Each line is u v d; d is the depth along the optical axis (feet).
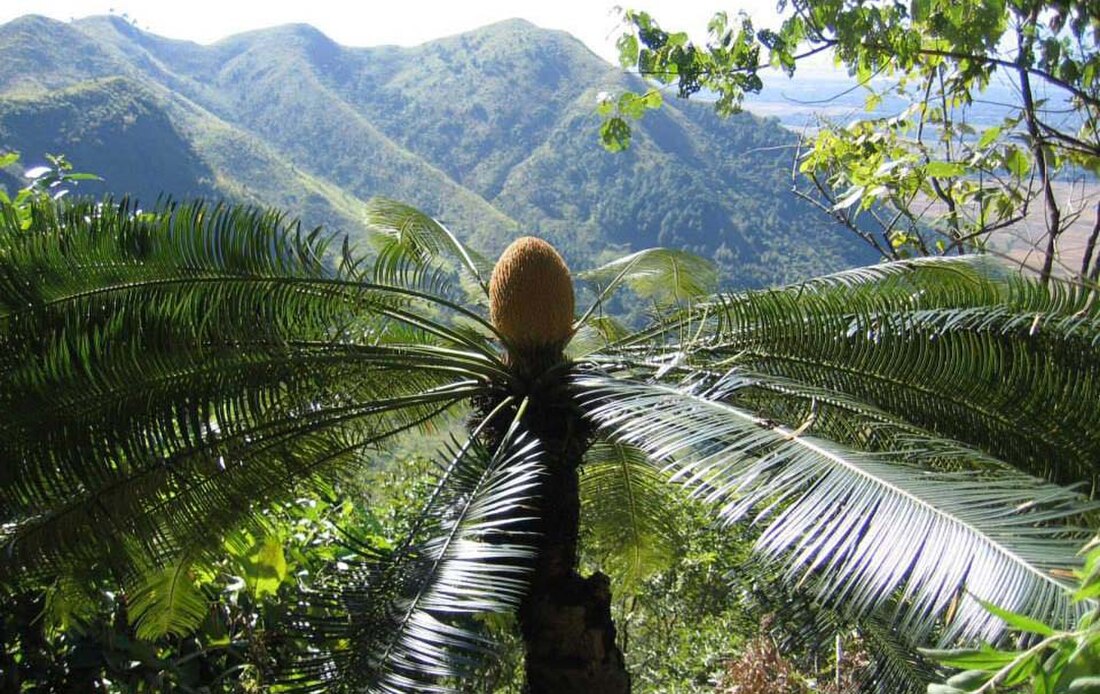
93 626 11.92
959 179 19.60
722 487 8.35
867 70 18.83
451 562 10.08
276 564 12.88
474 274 17.60
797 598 12.59
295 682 9.41
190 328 11.94
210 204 12.60
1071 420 12.10
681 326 14.01
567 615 13.11
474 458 12.37
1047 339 12.32
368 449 14.21
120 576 11.39
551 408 13.52
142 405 11.47
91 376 11.14
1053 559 6.45
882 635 12.98
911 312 13.01
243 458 12.28
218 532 12.23
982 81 19.33
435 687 8.82
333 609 10.06
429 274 16.52
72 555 11.06
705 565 21.98
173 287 12.00
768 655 17.38
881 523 7.43
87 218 11.88
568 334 14.05
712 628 21.50
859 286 13.78
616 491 18.66
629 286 19.67
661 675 21.02
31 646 11.58
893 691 13.23
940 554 6.94
